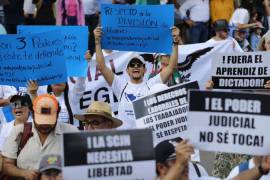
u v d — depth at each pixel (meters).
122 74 12.66
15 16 16.69
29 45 10.15
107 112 9.27
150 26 11.01
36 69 10.20
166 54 12.10
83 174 6.54
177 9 17.05
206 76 13.43
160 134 9.02
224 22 13.70
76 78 11.45
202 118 6.89
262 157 7.07
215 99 6.88
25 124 8.65
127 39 11.05
